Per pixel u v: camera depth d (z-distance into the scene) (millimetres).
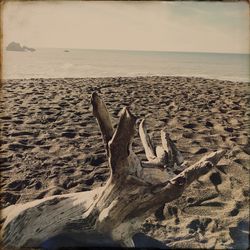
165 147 3342
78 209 3137
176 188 2992
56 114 5637
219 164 4438
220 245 3277
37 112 5641
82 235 3203
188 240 3324
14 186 3998
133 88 6609
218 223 3516
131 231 3178
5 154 4578
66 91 6363
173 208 3703
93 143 4926
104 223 3072
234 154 4676
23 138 4953
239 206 3738
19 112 5617
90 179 4137
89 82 6492
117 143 2863
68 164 4426
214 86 6258
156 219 3568
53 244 3191
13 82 5984
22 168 4309
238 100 6277
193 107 6078
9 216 3182
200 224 3506
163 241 3314
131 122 2781
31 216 3145
